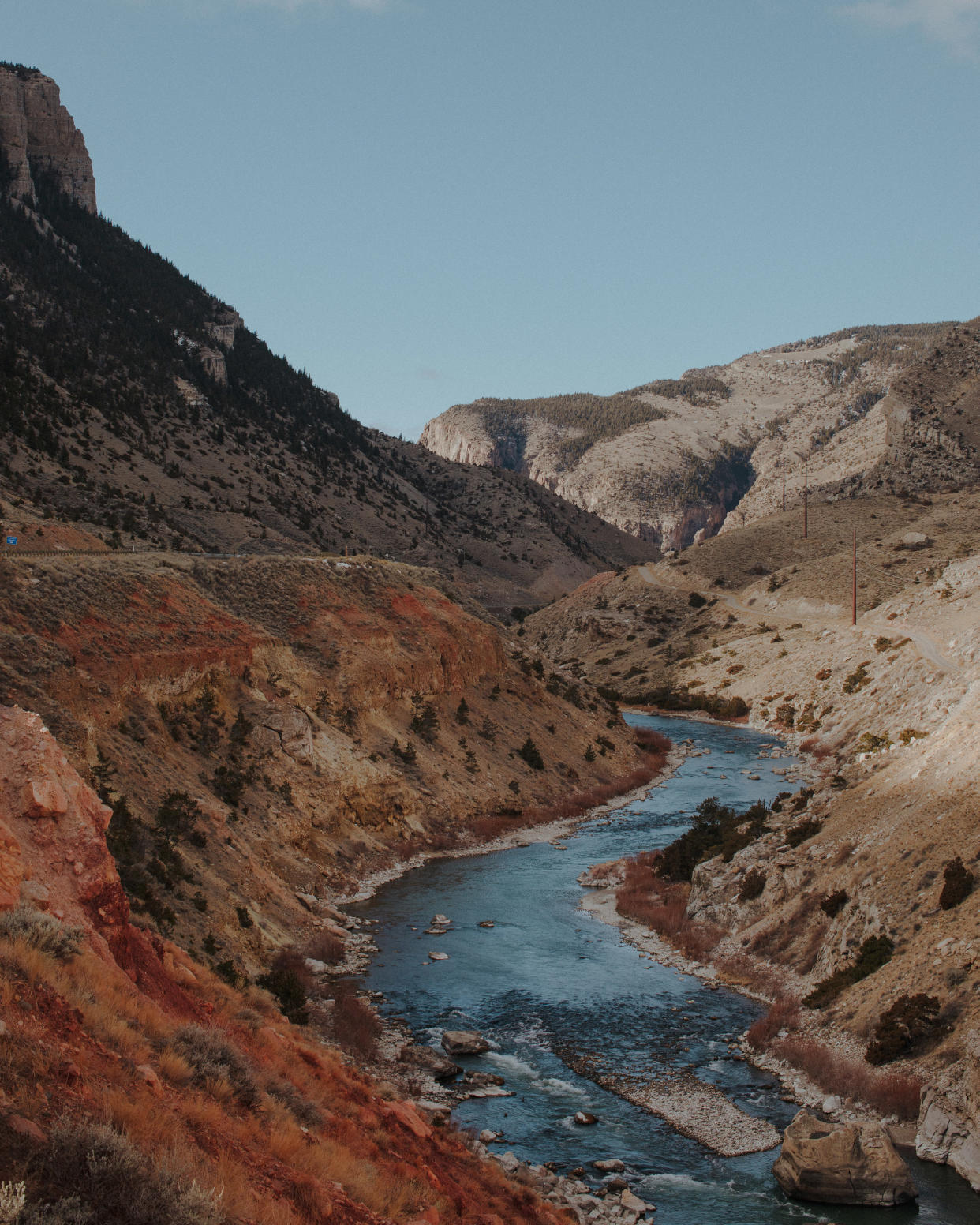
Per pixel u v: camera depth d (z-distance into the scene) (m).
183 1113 15.70
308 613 83.50
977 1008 34.94
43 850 21.88
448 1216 19.27
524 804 81.12
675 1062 38.06
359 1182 17.56
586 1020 41.81
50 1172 11.73
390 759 75.31
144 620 63.47
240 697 66.88
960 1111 30.77
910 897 42.62
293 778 64.06
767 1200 28.83
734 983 45.84
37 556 64.56
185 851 46.97
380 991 44.25
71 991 16.64
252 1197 14.30
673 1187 29.38
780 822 61.53
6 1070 13.28
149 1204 11.83
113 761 50.25
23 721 23.66
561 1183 28.86
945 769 49.78
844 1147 28.92
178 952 26.67
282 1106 18.95
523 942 51.31
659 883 61.00
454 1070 36.44
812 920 47.53
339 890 58.50
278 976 39.47
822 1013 39.88
